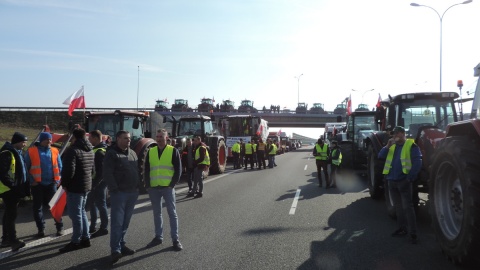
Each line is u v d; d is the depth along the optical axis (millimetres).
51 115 49625
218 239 6414
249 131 26656
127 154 5801
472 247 4539
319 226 7262
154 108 57281
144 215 8539
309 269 4945
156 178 6125
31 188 6828
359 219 7828
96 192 6848
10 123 46469
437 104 8867
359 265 5066
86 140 6289
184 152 11734
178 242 5930
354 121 16281
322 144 12891
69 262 5371
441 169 5367
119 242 5414
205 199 10633
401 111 8969
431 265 5023
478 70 5758
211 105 59438
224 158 19547
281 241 6258
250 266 5078
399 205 6453
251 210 8914
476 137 4988
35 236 6840
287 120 67125
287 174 18328
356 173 16844
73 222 5977
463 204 4684
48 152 7109
